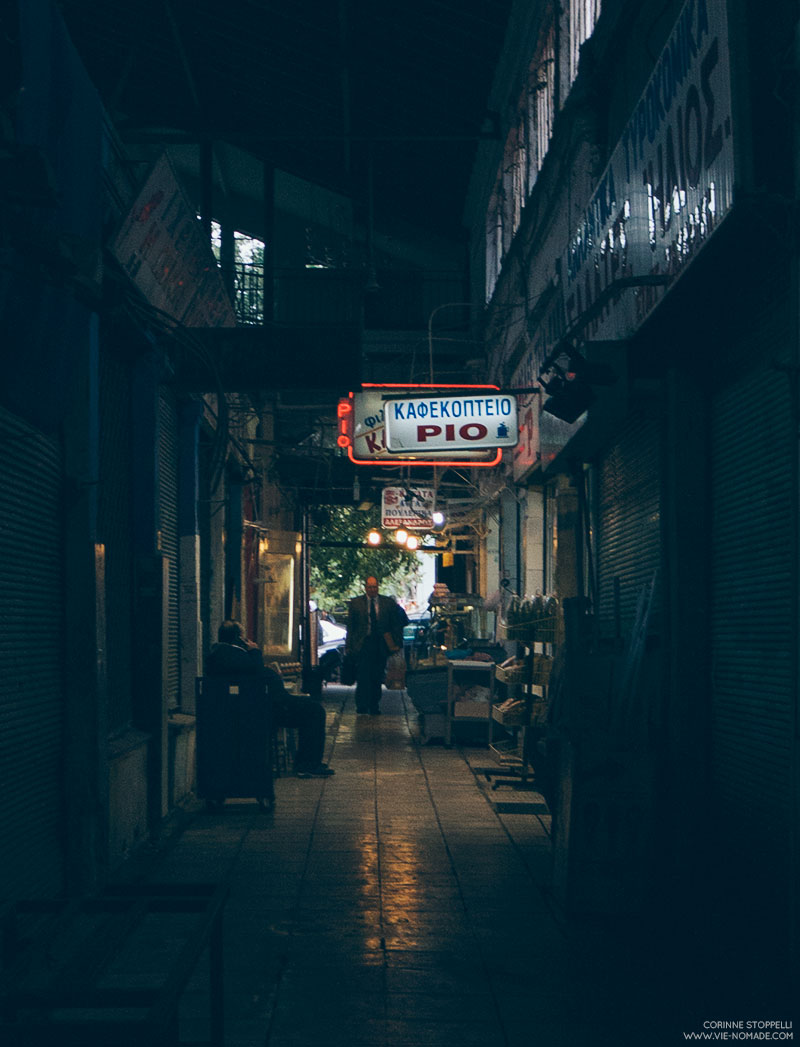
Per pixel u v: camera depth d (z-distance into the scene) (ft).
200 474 40.83
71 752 20.34
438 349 66.39
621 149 23.90
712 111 16.83
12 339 14.03
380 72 48.34
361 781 35.12
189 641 34.32
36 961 10.40
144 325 26.58
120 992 9.20
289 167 60.29
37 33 14.02
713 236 16.97
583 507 34.68
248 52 48.11
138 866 23.53
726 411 21.74
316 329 31.45
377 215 66.28
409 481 62.44
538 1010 15.08
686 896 20.86
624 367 23.49
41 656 19.12
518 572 50.60
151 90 51.96
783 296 18.03
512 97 46.85
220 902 11.90
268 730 29.96
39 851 18.75
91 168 17.24
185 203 27.04
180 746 31.40
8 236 13.75
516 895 21.26
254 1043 13.80
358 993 15.72
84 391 20.65
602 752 19.80
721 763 21.79
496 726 43.45
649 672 22.71
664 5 24.02
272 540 55.98
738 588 20.77
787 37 15.48
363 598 57.11
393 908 20.29
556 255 36.86
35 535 18.81
